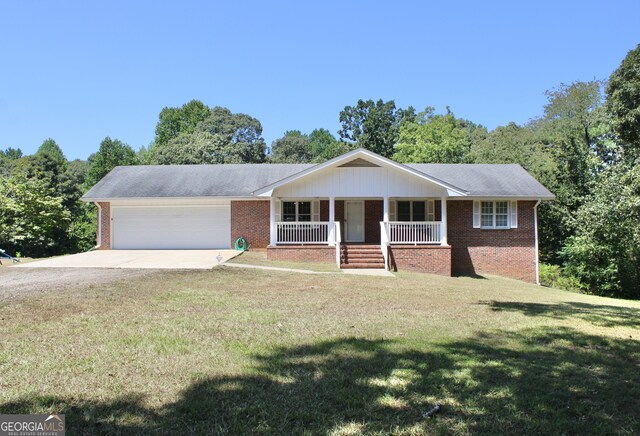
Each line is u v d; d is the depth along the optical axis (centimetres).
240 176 2498
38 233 3006
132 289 1120
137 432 400
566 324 880
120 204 2358
